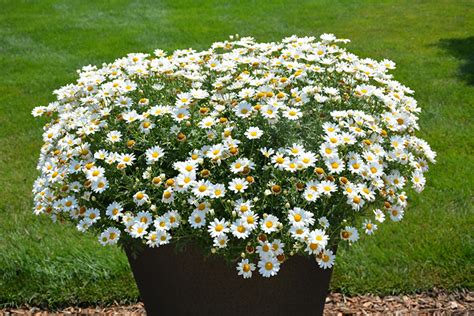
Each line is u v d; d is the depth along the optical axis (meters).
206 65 1.71
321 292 1.47
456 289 1.83
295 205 1.31
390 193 1.40
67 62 4.35
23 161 2.74
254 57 1.78
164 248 1.36
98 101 1.57
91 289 1.87
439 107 3.15
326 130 1.37
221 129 1.40
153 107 1.44
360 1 6.24
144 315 1.79
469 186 2.34
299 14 5.76
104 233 1.34
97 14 5.93
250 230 1.25
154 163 1.38
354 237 1.32
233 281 1.35
